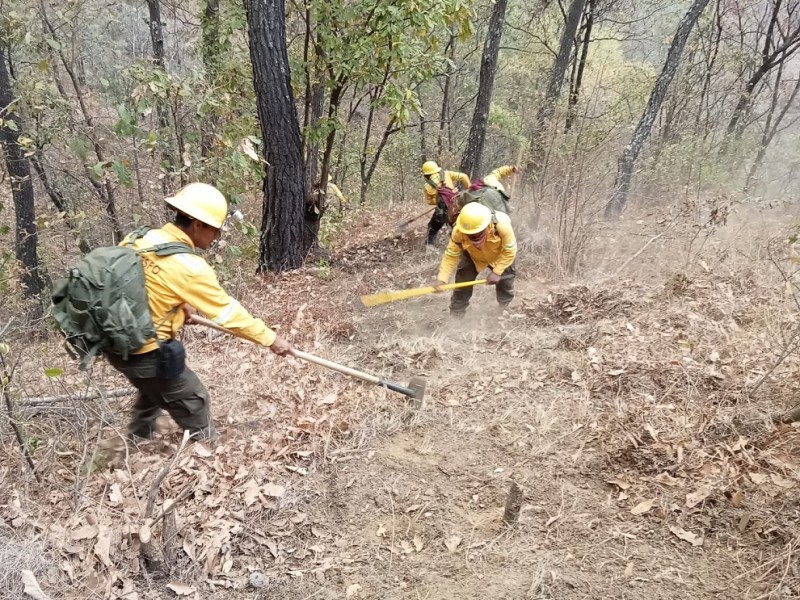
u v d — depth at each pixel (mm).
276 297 6930
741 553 2752
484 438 3822
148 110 5883
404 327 5945
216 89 7473
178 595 2701
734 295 5309
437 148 18141
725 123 14953
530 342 5082
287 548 3039
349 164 15539
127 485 3252
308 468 3590
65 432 3756
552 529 3031
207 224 3186
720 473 3152
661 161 10453
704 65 14438
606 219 8438
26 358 4660
